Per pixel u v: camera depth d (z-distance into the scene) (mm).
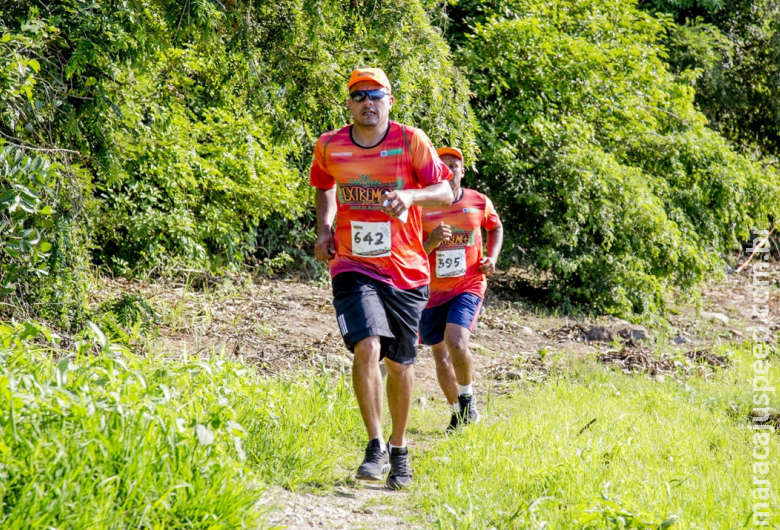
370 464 10766
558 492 10766
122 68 16969
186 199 25203
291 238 29922
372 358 10742
